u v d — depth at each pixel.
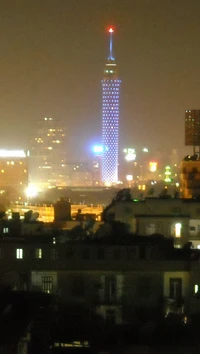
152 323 149.50
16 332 112.25
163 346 133.25
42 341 121.12
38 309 125.44
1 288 138.88
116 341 135.62
